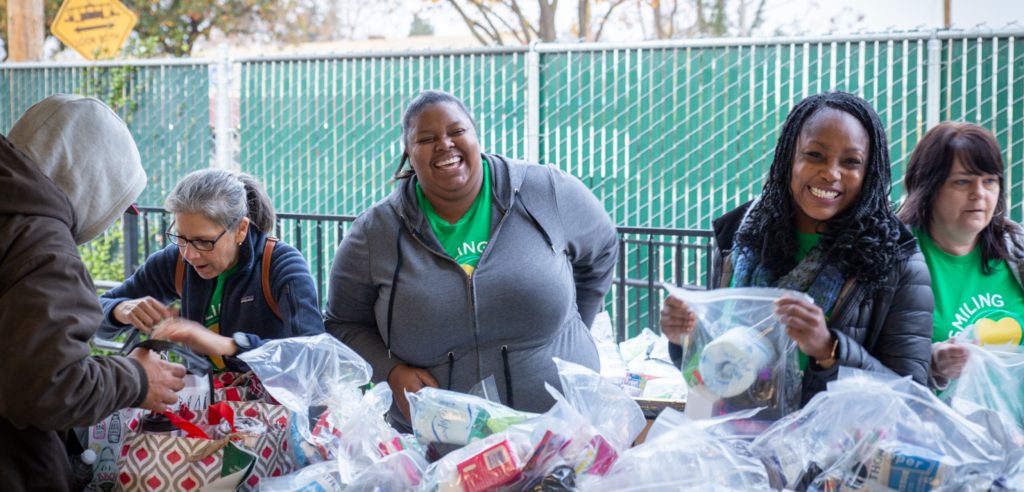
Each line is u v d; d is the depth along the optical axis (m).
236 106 7.85
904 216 2.41
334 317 2.78
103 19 9.51
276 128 7.73
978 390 2.09
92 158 2.03
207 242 2.59
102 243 8.12
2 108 8.59
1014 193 5.67
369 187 7.46
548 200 2.67
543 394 2.59
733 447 1.90
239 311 2.70
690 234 4.53
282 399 2.19
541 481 1.86
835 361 2.00
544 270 2.57
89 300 1.86
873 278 2.07
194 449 2.09
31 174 1.88
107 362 1.93
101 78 8.16
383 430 2.16
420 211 2.59
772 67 6.17
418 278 2.55
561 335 2.68
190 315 2.77
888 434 1.80
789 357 2.03
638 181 6.59
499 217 2.61
